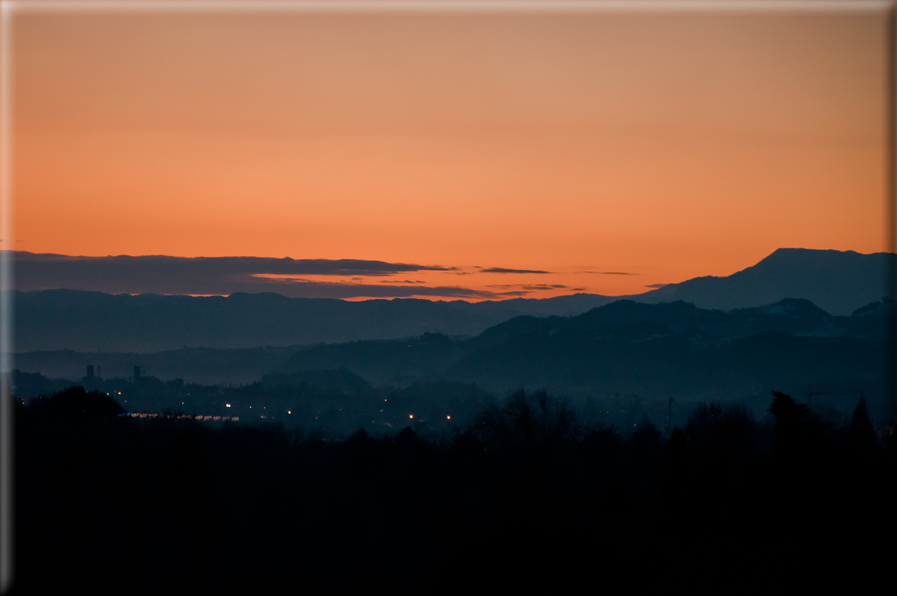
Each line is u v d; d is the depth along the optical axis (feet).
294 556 323.37
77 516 315.58
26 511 312.29
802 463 224.74
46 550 293.84
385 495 390.01
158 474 349.00
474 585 177.17
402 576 299.99
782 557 203.41
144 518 324.60
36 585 275.39
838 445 231.09
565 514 300.61
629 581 182.70
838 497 212.02
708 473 278.46
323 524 358.02
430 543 338.54
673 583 198.80
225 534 332.39
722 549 224.33
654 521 275.59
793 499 221.05
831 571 187.83
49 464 343.67
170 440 388.98
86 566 293.43
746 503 238.89
